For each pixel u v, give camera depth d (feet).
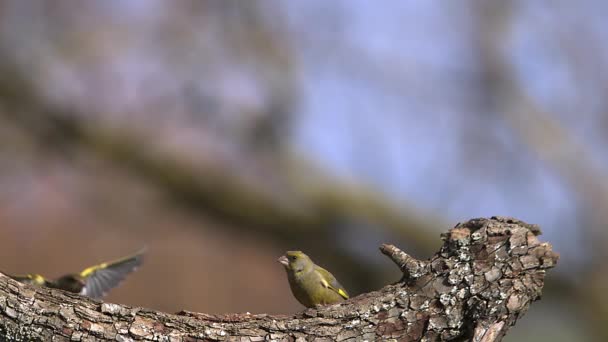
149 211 64.44
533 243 22.43
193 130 61.00
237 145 60.59
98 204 62.44
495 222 22.86
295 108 59.67
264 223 61.36
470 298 22.35
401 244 61.41
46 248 70.90
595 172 59.98
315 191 61.41
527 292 22.25
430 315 22.50
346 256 62.23
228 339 22.20
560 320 62.44
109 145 58.95
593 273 59.57
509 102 60.13
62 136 58.80
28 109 58.03
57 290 21.91
